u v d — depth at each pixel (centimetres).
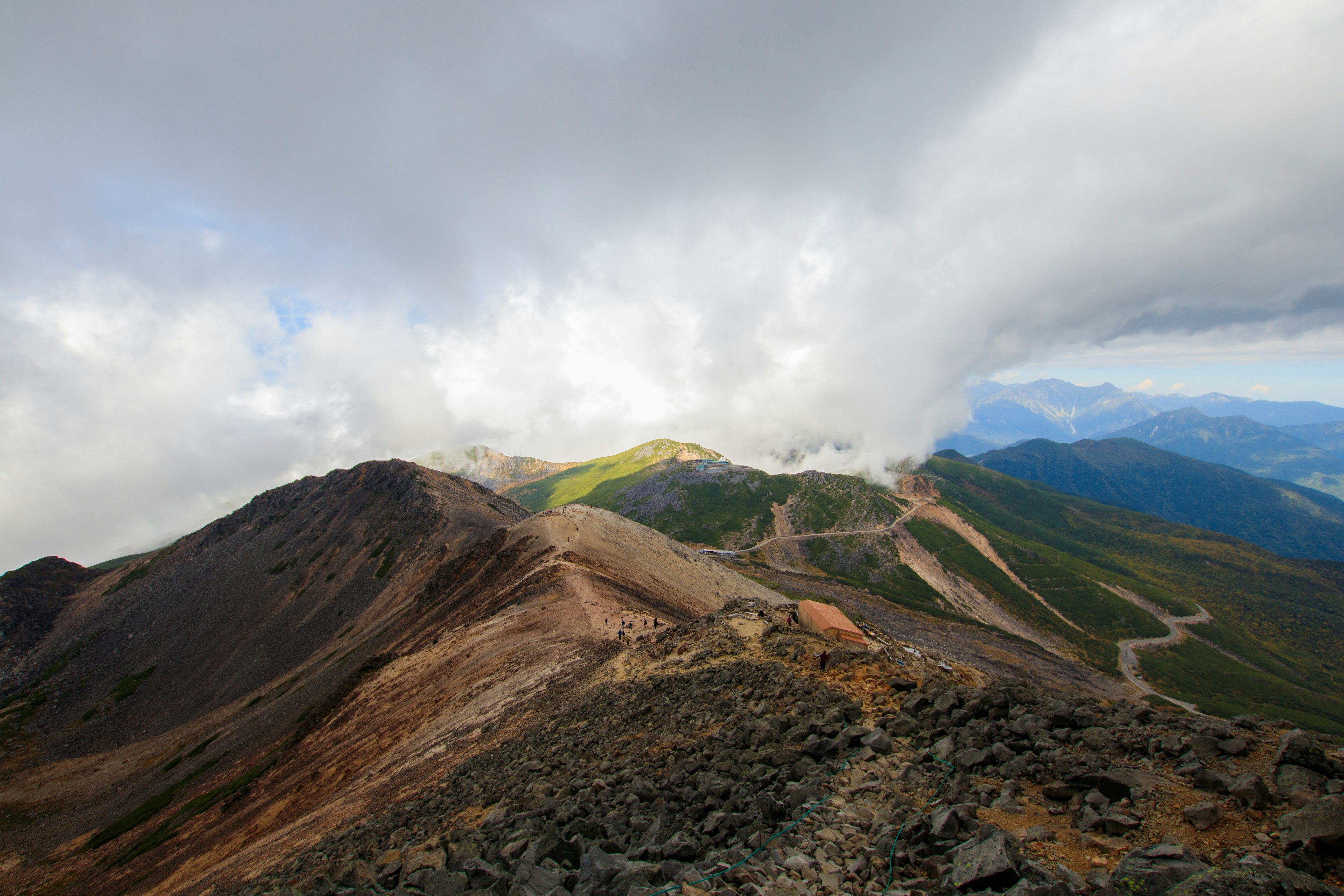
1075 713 1310
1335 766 926
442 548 18100
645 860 1148
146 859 5847
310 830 3219
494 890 1130
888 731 1507
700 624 3925
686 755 1748
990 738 1338
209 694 15388
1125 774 1038
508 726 3450
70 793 10938
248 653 16638
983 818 1056
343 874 1361
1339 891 674
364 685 7169
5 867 8519
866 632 3119
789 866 1011
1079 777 1063
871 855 992
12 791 11456
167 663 17575
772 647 2822
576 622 5806
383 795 3180
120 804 9725
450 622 8725
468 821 1859
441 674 5744
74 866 7356
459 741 3628
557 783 1862
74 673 18300
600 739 2319
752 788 1363
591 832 1319
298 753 6256
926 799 1170
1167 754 1109
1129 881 763
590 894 1044
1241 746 1042
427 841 1691
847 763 1389
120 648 19000
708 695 2323
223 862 4103
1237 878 696
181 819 6931
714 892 962
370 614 16138
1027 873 841
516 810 1688
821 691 1858
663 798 1427
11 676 19188
